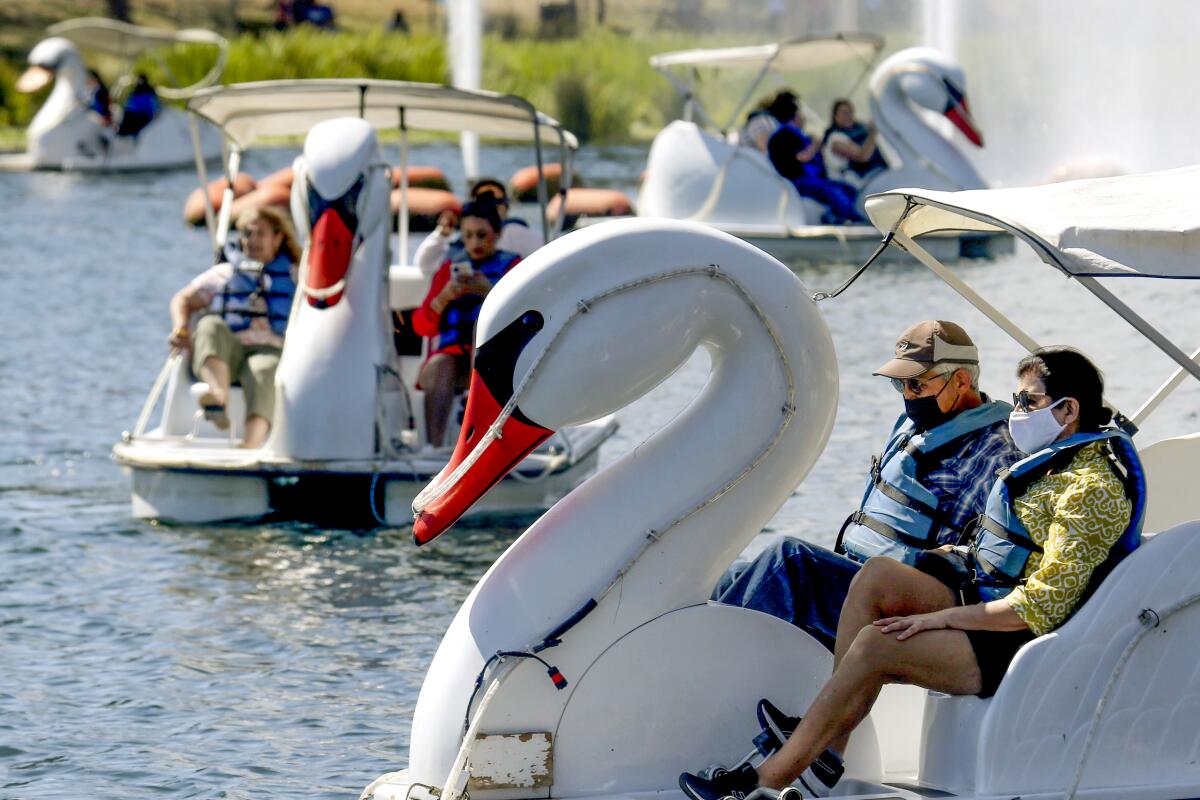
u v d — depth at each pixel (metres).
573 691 13.91
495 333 13.91
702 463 14.20
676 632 14.11
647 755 14.03
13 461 33.38
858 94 100.62
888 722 15.34
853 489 29.53
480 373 14.02
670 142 59.34
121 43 90.19
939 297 49.62
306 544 27.48
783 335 14.18
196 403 31.27
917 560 14.33
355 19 127.69
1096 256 13.13
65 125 91.69
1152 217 13.34
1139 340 41.72
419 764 14.09
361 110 31.75
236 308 30.62
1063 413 13.66
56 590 24.75
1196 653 13.70
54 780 17.67
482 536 28.06
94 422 37.06
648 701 14.05
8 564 26.12
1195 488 18.03
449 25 110.31
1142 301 47.44
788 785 13.48
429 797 13.80
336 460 28.31
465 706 13.83
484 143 103.44
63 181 87.31
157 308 51.94
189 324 30.94
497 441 13.96
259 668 21.30
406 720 19.53
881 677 13.50
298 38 108.75
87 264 60.38
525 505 29.92
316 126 29.80
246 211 30.89
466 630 14.15
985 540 13.98
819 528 27.12
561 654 13.90
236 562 26.31
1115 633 13.52
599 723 13.96
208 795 17.25
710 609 14.20
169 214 74.94
